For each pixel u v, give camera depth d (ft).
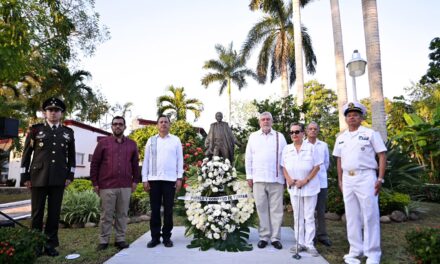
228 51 95.04
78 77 75.51
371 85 32.32
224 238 14.76
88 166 68.03
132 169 15.70
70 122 63.46
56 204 14.14
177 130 45.98
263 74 73.05
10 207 35.35
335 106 119.85
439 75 52.70
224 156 23.53
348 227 13.00
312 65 70.54
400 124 59.98
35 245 11.24
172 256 13.42
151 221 15.28
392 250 14.44
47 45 30.99
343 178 13.04
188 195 16.19
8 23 20.57
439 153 38.37
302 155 14.48
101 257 13.48
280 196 15.05
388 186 24.00
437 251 10.44
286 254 13.74
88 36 43.14
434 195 32.55
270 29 71.00
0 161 66.85
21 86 75.15
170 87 83.46
